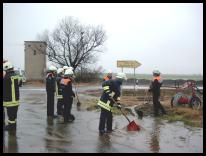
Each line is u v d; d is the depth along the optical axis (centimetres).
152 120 1495
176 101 1805
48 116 1594
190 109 1700
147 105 1891
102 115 1224
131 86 4706
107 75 1316
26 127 1302
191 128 1309
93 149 988
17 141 1058
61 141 1077
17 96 1220
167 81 5209
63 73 1625
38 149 970
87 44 7044
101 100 1234
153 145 1044
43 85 5366
